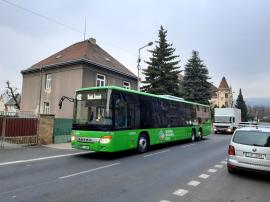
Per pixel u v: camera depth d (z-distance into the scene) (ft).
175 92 129.18
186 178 27.94
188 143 66.69
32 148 50.03
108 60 106.22
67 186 23.82
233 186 25.18
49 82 101.40
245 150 29.09
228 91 341.00
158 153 47.01
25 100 109.60
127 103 43.73
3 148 47.44
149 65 131.23
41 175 28.12
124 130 42.29
